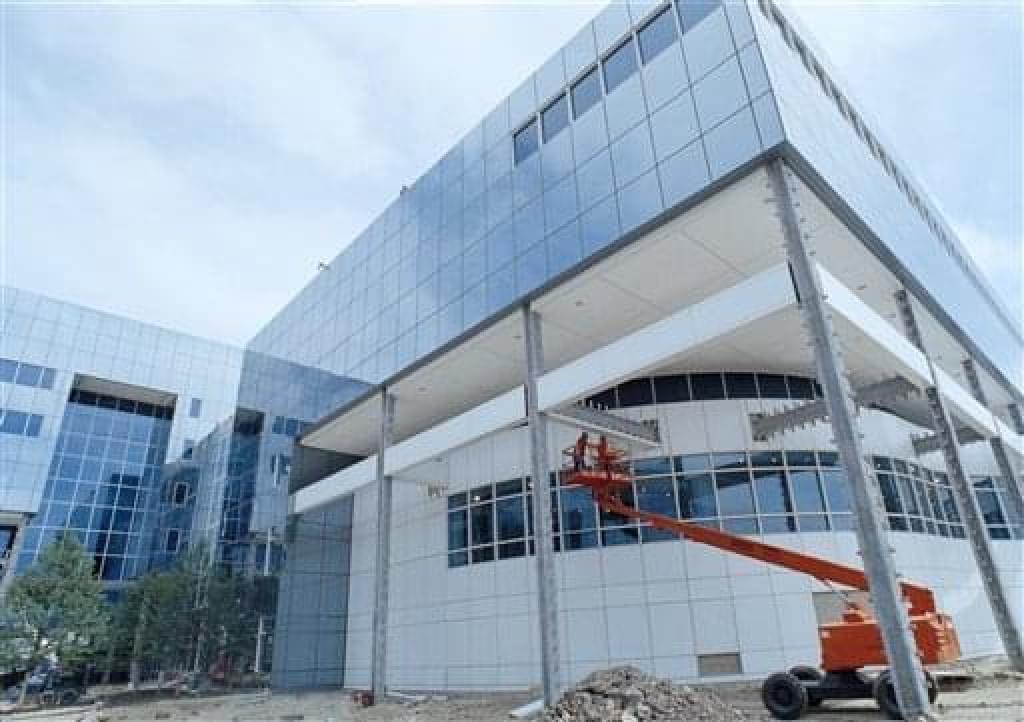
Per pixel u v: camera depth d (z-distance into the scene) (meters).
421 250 23.77
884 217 17.48
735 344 18.61
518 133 20.53
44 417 43.78
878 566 9.75
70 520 44.28
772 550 13.25
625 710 11.00
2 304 43.88
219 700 24.55
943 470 22.75
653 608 17.92
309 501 26.67
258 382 35.19
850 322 12.16
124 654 32.12
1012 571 22.78
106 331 48.31
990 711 9.38
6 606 27.12
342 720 16.53
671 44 15.73
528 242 18.42
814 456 19.08
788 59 15.32
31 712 24.41
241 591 29.34
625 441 18.91
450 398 25.05
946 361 23.16
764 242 15.49
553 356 21.61
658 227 14.77
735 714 10.73
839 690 10.87
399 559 25.73
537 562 15.27
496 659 20.42
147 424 50.59
